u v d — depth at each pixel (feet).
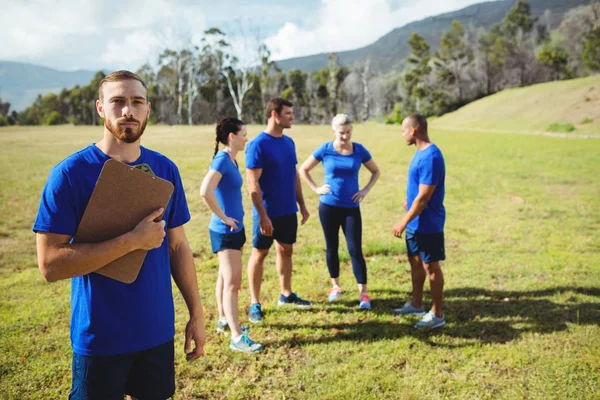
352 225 15.94
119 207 5.98
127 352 6.36
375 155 64.90
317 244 23.22
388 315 15.08
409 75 275.18
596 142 76.43
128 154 6.48
